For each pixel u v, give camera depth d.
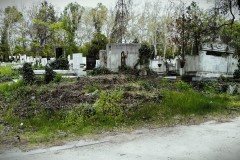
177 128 7.61
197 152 5.58
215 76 16.78
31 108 8.99
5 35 38.59
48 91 10.79
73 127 7.64
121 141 6.45
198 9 22.64
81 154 5.59
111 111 8.56
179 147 5.93
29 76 12.81
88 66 23.11
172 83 13.82
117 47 17.22
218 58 17.11
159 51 42.50
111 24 38.00
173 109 9.28
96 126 7.77
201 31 20.41
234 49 18.08
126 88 11.42
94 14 40.03
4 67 20.11
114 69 17.27
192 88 13.61
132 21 40.19
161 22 41.12
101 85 11.88
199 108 9.61
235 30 19.91
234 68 17.95
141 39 41.94
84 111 8.41
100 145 6.17
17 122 8.04
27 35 33.56
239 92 12.75
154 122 8.23
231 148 5.80
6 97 10.64
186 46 24.56
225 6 16.92
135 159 5.24
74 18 39.44
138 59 17.06
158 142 6.32
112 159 5.26
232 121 8.38
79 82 12.55
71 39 32.88
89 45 30.64
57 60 18.59
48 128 7.54
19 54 34.41
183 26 23.30
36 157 5.45
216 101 10.77
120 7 23.02
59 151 5.80
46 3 34.78
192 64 17.03
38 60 26.19
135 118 8.41
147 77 15.02
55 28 30.41
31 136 6.95
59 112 8.41
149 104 9.43
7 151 5.85
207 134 6.96
